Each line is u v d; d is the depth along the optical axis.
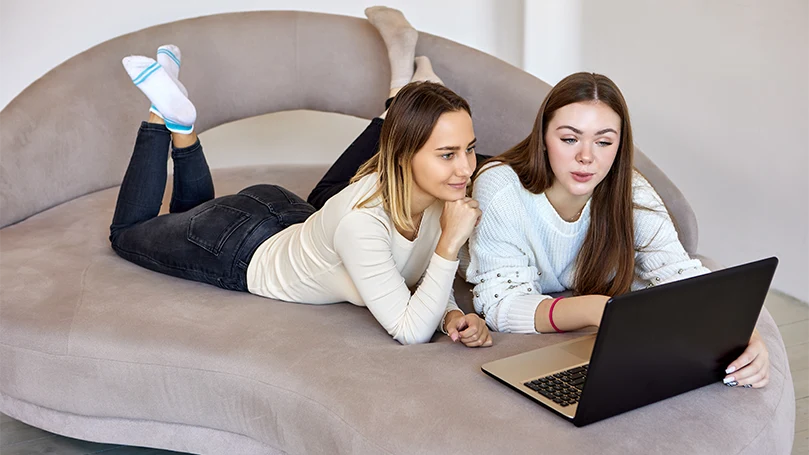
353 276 1.65
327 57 2.92
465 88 2.74
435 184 1.59
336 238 1.65
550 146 1.69
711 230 3.10
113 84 2.69
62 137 2.55
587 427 1.33
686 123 3.12
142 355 1.72
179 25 2.85
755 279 1.39
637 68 3.29
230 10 3.35
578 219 1.83
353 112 2.96
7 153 2.42
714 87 2.98
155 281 2.02
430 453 1.32
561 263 1.90
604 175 1.69
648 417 1.37
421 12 3.60
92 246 2.23
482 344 1.64
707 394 1.46
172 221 2.07
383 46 2.88
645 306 1.25
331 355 1.61
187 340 1.72
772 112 2.78
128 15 3.22
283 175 2.83
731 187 2.99
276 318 1.79
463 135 1.57
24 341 1.80
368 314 1.83
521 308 1.72
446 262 1.62
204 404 1.69
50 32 3.16
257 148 3.83
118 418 1.80
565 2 3.49
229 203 2.04
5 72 3.15
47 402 1.82
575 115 1.63
